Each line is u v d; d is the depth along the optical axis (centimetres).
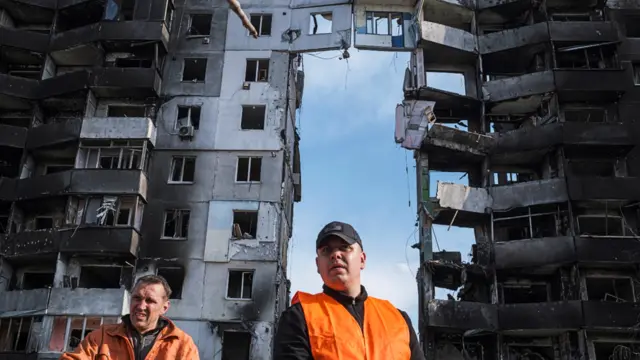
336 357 408
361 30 3603
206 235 3206
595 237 3066
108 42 3588
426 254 3241
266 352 2930
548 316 2959
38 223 3525
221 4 3772
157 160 3400
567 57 3656
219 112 3497
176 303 3050
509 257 3136
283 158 3384
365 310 447
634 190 3158
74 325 2981
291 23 3678
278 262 3144
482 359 3152
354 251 460
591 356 2931
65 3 3819
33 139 3500
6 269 3247
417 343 457
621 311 2898
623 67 3609
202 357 2933
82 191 3231
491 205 3319
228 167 3369
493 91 3588
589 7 3769
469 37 3694
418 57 3575
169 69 3616
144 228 3238
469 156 3500
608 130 3309
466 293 3300
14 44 3675
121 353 534
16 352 2917
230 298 3059
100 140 3375
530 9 3781
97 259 3189
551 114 3494
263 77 3656
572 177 3206
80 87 3488
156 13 3609
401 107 3522
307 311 432
